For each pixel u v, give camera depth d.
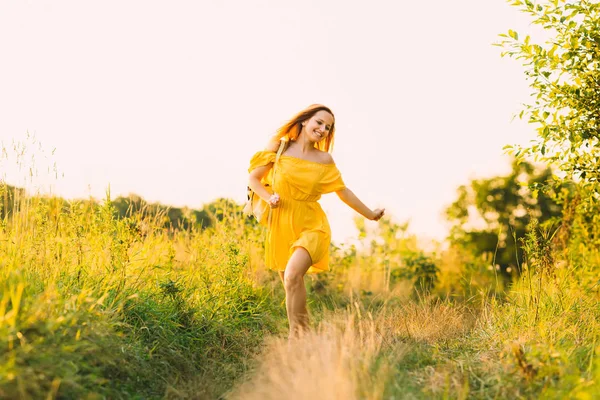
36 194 4.89
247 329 5.24
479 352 4.18
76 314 3.30
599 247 6.09
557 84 5.04
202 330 4.74
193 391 3.61
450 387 3.38
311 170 4.72
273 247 4.84
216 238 6.28
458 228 11.48
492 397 3.28
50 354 2.92
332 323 4.32
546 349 3.62
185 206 7.67
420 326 5.10
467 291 8.02
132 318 4.21
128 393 3.35
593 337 4.19
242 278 6.10
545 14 4.86
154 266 5.07
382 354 3.91
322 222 4.82
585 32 4.82
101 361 3.36
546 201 11.07
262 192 4.80
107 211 4.91
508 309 5.10
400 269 8.62
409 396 3.14
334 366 3.33
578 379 3.03
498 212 11.23
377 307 6.74
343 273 8.37
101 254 4.81
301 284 4.53
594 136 5.08
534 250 5.12
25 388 2.68
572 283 5.45
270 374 3.56
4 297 3.00
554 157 5.29
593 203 5.75
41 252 4.39
